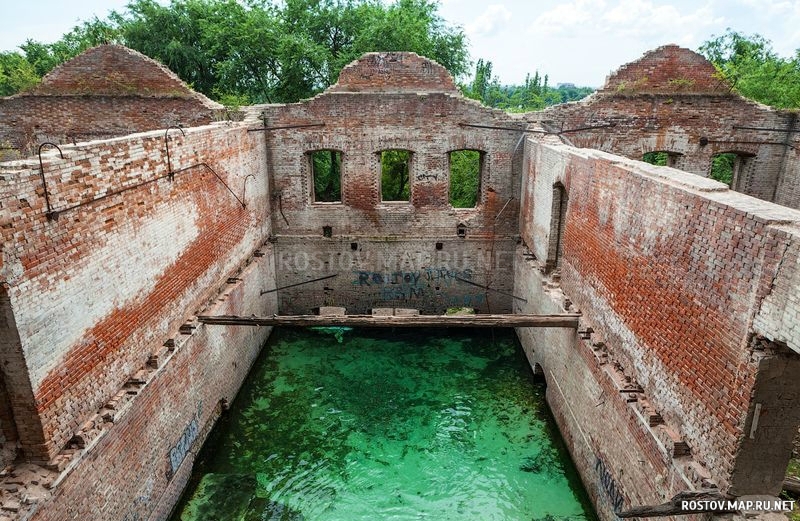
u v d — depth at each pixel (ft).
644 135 50.90
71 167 21.63
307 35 78.13
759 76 64.80
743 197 20.56
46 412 20.54
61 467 20.85
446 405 41.98
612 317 29.43
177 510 31.24
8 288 18.28
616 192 28.81
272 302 53.21
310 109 49.85
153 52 82.84
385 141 50.70
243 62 76.23
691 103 50.11
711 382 20.17
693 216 21.42
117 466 24.76
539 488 33.17
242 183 44.11
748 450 18.63
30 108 50.14
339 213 52.75
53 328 20.76
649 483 24.07
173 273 31.53
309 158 52.37
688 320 21.81
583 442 32.73
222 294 39.45
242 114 48.80
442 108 49.73
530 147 47.29
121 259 25.59
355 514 31.14
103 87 49.67
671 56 49.16
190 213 33.76
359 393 43.62
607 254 30.09
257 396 43.11
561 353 37.52
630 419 26.08
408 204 53.01
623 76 49.73
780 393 17.85
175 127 32.50
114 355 25.20
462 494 32.68
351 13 80.69
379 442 37.63
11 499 19.45
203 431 35.53
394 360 48.75
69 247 21.62
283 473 34.60
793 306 15.79
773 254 16.70
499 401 42.45
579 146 50.96
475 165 77.61
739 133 50.75
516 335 52.54
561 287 38.88
